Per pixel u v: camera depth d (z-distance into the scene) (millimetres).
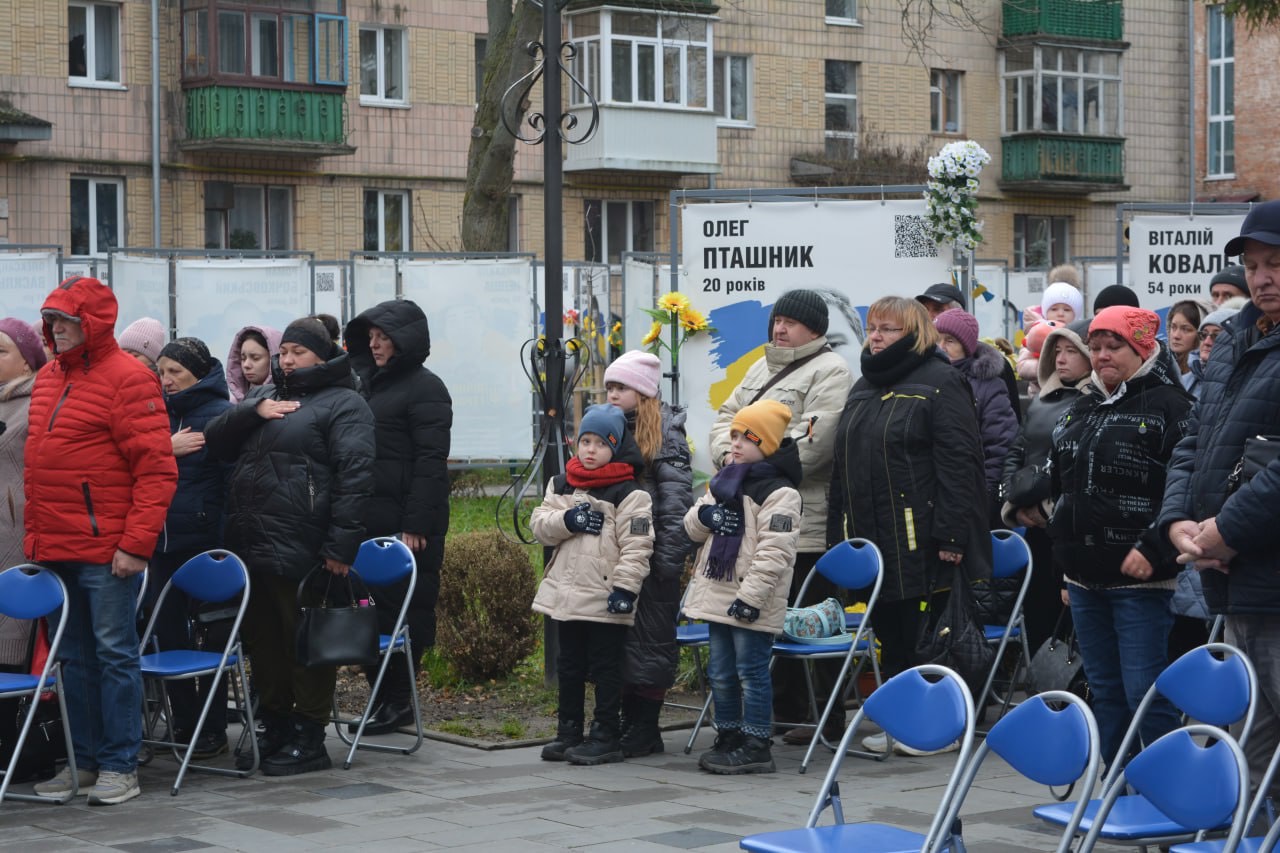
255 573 8500
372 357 9828
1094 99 42469
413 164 33969
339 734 9445
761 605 8375
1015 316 28469
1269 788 5688
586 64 35781
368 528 9516
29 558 8078
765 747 8602
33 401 8125
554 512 8844
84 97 30188
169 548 9039
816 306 9484
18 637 8406
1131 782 5129
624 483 8758
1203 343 8906
